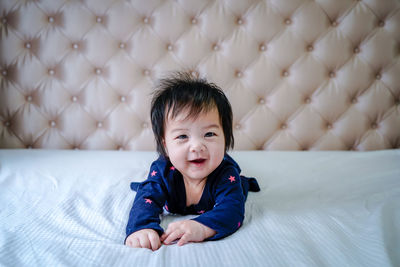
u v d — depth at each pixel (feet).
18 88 4.59
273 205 2.54
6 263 1.53
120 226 2.15
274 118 4.88
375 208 2.34
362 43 4.77
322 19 4.68
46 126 4.74
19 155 4.02
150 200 2.15
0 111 4.60
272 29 4.71
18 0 4.47
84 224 2.15
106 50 4.64
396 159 4.01
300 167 3.76
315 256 1.61
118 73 4.68
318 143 4.92
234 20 4.71
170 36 4.68
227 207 2.03
